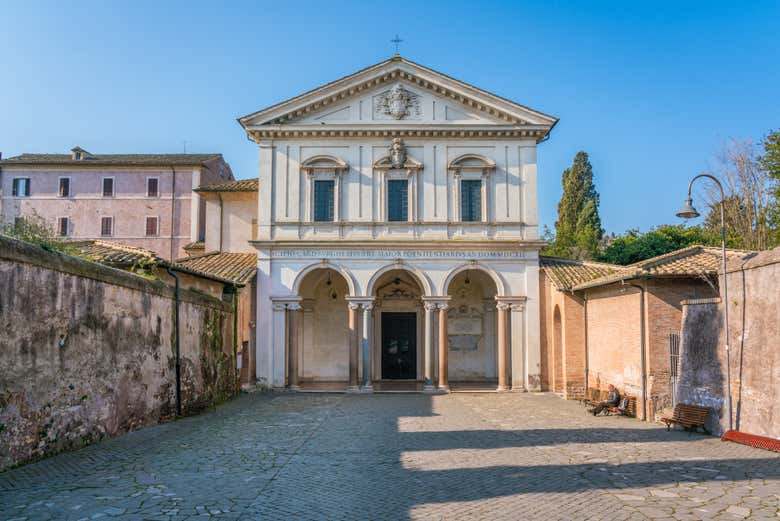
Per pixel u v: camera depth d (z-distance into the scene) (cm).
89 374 1413
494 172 3039
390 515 893
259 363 2916
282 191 3023
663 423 1894
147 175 5228
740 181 3475
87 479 1075
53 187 5197
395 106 3017
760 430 1494
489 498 988
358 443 1505
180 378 1983
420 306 3369
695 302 1795
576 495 1009
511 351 2944
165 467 1194
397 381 3316
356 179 3023
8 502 920
